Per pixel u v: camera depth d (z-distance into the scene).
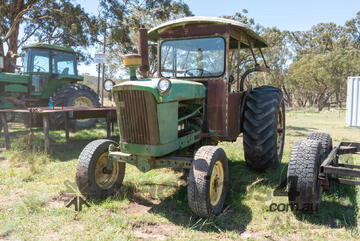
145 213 3.06
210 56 3.86
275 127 4.08
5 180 4.07
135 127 3.03
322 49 38.75
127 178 4.14
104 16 13.64
